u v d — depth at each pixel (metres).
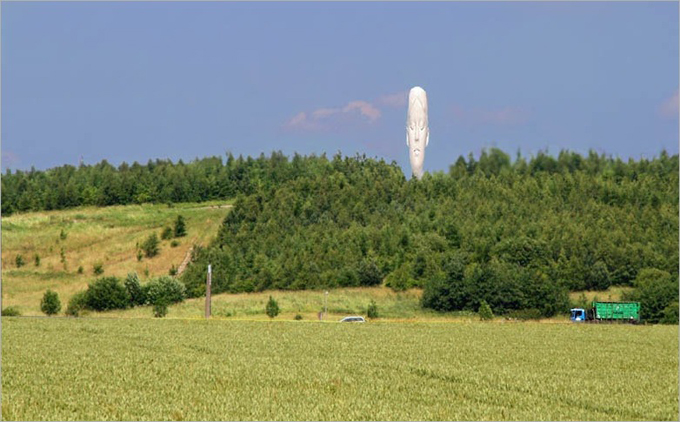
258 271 121.50
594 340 67.50
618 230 133.12
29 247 148.00
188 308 107.19
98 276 133.50
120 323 78.88
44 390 39.31
